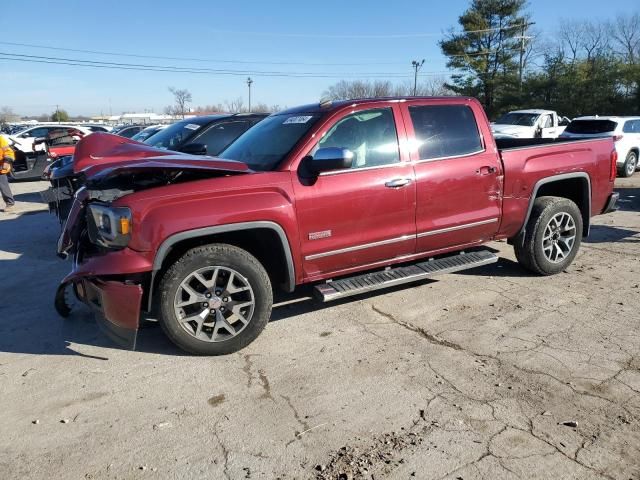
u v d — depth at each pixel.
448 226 4.89
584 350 3.99
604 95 37.28
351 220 4.38
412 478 2.69
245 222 3.93
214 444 3.01
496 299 5.09
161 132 10.44
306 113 4.73
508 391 3.46
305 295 5.33
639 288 5.30
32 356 4.16
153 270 3.73
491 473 2.70
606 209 6.15
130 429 3.17
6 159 11.61
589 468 2.71
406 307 4.97
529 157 5.34
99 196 3.98
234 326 4.11
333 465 2.80
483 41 46.66
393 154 4.60
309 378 3.71
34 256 7.40
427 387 3.54
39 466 2.86
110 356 4.13
